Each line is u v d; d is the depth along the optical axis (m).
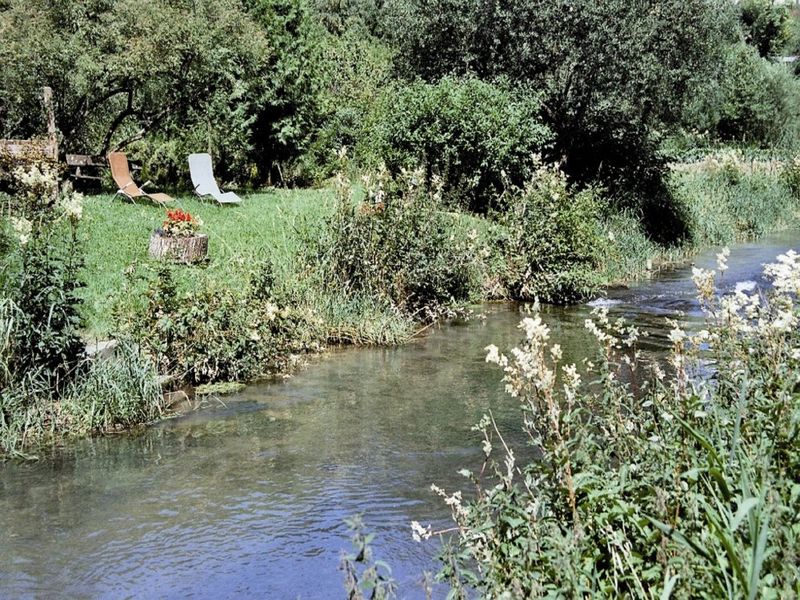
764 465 3.05
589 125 19.19
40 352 7.75
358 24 34.66
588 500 3.46
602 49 18.19
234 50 18.31
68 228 12.20
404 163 17.25
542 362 3.69
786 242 20.89
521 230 13.99
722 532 2.77
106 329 9.13
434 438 7.09
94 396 7.56
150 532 5.41
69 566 4.97
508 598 2.94
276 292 10.33
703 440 3.21
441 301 12.65
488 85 17.66
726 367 4.34
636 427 4.20
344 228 11.80
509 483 3.91
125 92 17.73
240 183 21.23
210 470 6.46
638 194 19.92
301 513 5.66
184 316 8.92
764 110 35.53
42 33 15.35
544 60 18.66
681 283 15.22
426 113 17.19
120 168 16.11
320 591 4.64
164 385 8.50
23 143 14.23
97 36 16.03
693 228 20.53
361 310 11.17
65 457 6.79
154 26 16.16
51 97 14.39
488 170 16.98
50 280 7.84
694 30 19.02
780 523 2.76
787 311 4.36
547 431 3.97
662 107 19.45
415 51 21.05
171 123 19.64
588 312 12.67
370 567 3.04
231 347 9.04
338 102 25.38
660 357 9.53
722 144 35.56
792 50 52.84
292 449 6.89
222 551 5.14
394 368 9.51
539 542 3.34
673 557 3.04
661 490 3.22
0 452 6.89
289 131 21.62
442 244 12.80
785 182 26.95
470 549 3.62
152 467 6.55
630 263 16.42
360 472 6.36
